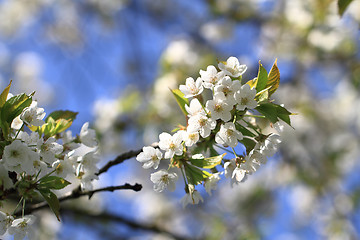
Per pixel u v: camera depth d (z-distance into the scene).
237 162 2.83
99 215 6.76
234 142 2.71
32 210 3.50
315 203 10.99
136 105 8.97
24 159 2.58
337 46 9.27
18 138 2.70
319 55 9.81
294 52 9.90
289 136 10.21
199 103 2.73
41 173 2.74
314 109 10.78
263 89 2.87
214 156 2.96
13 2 12.60
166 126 8.49
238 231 8.67
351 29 9.09
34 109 2.80
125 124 8.84
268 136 2.83
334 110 11.38
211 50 9.89
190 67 8.64
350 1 4.28
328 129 11.12
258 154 2.83
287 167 10.46
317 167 10.46
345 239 10.26
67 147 3.14
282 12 9.95
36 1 12.45
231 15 10.30
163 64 8.75
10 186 2.79
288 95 10.67
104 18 11.92
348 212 10.41
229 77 2.66
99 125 8.87
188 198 2.89
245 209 10.02
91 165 3.15
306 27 9.42
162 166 6.61
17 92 12.28
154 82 8.93
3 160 2.61
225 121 2.66
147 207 9.95
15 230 2.73
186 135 2.73
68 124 3.10
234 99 2.65
